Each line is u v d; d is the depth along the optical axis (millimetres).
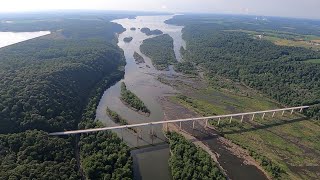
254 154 191000
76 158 178875
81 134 197500
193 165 164750
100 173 158625
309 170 182125
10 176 136875
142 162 179125
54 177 145500
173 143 191750
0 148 161625
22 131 182625
